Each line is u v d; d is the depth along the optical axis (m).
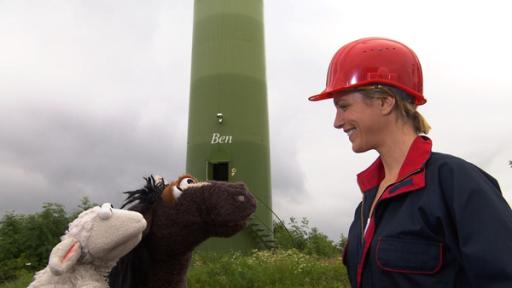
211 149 15.95
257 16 17.70
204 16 17.34
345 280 10.73
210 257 12.59
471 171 1.92
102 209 2.89
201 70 16.84
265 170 16.31
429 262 1.90
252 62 16.97
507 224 1.78
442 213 1.91
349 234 2.42
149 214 3.32
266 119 17.05
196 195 3.23
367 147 2.25
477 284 1.79
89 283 2.85
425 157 2.06
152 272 3.37
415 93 2.17
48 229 13.81
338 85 2.22
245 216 3.20
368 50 2.20
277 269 10.88
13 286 10.68
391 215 2.08
